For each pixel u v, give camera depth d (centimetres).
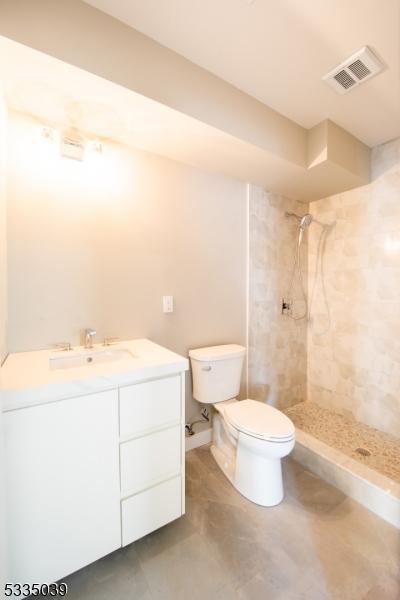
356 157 191
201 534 125
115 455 105
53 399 91
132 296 163
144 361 118
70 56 97
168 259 175
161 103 118
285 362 242
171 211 175
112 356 142
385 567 110
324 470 163
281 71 132
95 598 99
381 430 206
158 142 153
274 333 233
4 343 117
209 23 107
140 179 162
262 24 108
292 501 145
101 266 151
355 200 217
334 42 117
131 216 160
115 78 106
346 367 228
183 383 122
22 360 118
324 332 244
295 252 244
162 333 175
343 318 229
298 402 253
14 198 127
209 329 196
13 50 91
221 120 138
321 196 237
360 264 216
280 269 234
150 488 115
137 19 106
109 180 152
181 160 175
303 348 255
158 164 168
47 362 116
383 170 199
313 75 135
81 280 146
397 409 197
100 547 103
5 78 104
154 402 113
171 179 174
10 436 85
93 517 101
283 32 112
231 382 182
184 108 125
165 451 118
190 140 150
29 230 131
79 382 94
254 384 222
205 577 106
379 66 128
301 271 249
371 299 210
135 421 109
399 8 102
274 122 161
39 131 131
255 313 219
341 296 230
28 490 89
